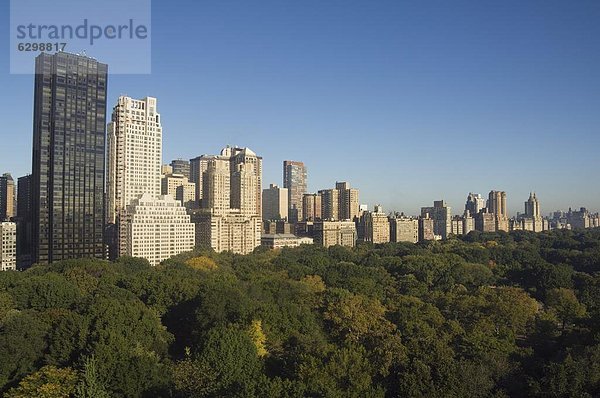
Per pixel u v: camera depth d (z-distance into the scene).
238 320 176.12
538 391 124.31
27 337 147.75
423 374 124.75
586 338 162.25
